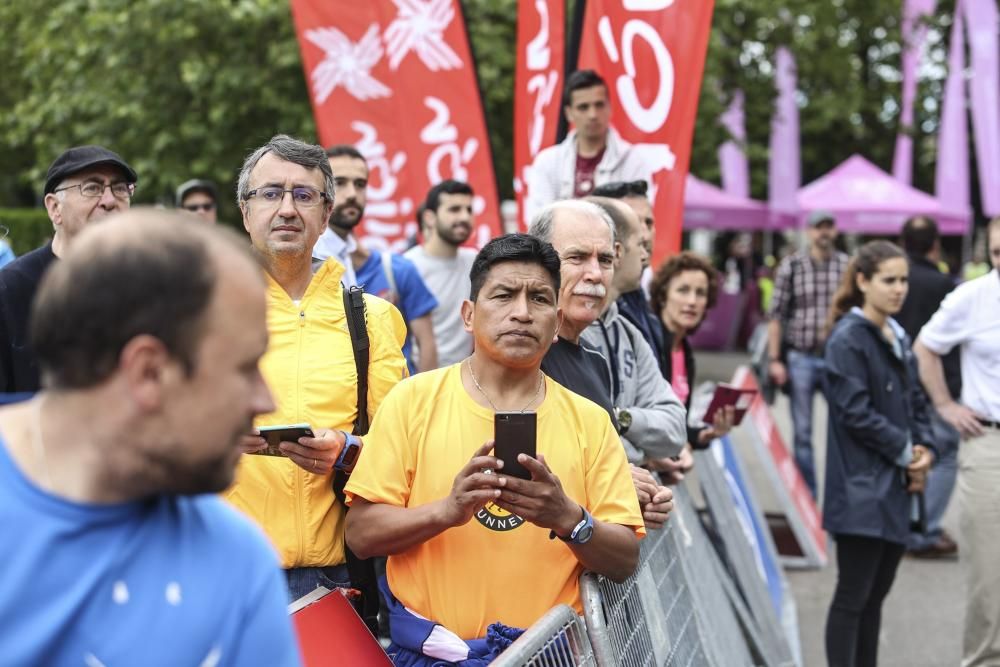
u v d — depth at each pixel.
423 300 5.03
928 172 25.02
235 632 1.20
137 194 12.92
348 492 2.45
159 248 1.11
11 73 18.64
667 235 4.64
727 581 4.55
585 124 4.68
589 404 2.55
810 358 7.88
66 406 1.13
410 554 2.44
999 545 4.36
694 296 4.29
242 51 11.86
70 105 12.85
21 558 1.10
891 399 4.40
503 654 1.93
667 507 2.88
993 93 19.55
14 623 1.09
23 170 21.98
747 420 6.36
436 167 5.79
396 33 5.77
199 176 12.29
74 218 2.94
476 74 5.70
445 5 5.66
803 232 20.81
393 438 2.46
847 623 4.35
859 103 20.92
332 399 2.77
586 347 3.11
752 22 15.98
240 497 2.70
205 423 1.14
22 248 16.62
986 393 4.43
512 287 2.41
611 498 2.46
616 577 2.40
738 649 4.14
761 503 7.52
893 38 20.62
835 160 24.14
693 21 4.55
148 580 1.15
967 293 4.46
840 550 4.40
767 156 17.69
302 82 11.84
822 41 18.23
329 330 2.82
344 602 2.35
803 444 7.81
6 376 2.75
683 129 4.59
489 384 2.50
